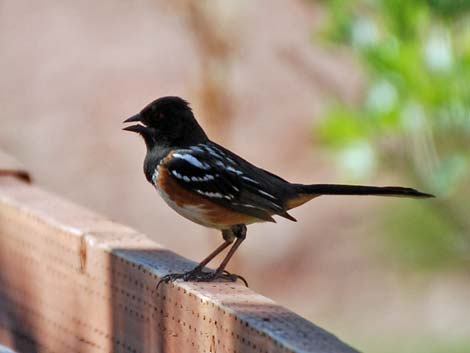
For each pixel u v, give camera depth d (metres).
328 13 9.42
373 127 9.29
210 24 14.30
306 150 15.70
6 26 17.33
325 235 15.30
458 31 8.89
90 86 16.38
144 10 17.25
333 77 14.89
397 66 8.82
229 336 4.86
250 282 14.66
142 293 5.61
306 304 14.50
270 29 16.34
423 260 14.79
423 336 14.12
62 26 17.27
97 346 5.97
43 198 6.93
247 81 16.05
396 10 8.90
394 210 15.23
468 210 10.59
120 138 15.93
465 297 14.55
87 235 6.07
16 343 6.82
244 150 15.63
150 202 15.38
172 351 5.39
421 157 9.28
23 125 16.02
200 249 14.78
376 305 14.55
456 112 8.89
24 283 6.71
